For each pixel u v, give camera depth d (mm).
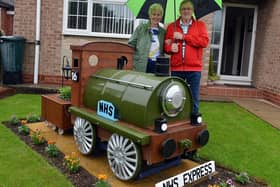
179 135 3244
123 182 3314
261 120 6109
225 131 5250
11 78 8164
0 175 3285
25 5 8305
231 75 9484
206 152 4219
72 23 8453
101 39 8523
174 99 3201
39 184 3146
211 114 6438
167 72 3318
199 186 3281
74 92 4043
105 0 8383
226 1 8891
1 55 8211
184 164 3812
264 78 8430
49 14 8352
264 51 8500
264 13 8586
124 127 3223
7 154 3816
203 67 8391
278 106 7531
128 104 3291
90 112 3760
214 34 9141
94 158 3871
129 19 8516
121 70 3807
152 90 3129
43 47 8469
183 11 4195
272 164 3924
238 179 3389
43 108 4988
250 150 4391
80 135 3887
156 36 4418
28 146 4152
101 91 3670
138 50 4414
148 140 2994
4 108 6078
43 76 8570
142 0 4652
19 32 8406
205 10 4441
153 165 3467
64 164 3621
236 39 9602
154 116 3176
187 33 4273
